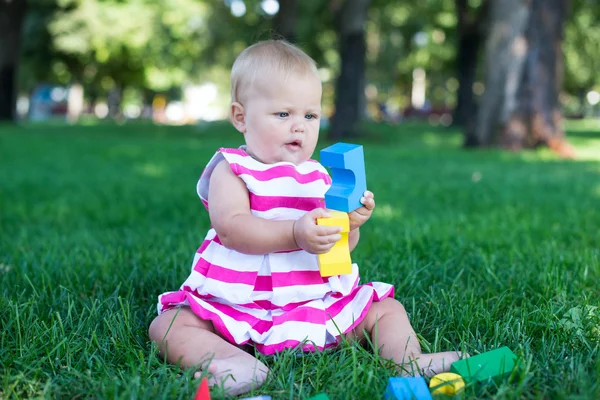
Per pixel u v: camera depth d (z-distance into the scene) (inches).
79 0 896.9
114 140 560.7
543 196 227.9
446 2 929.5
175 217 192.9
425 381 70.4
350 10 599.5
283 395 67.3
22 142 505.4
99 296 100.2
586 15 866.1
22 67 1078.4
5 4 773.3
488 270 110.5
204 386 62.2
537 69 441.7
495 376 68.0
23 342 78.4
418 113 1482.5
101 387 67.1
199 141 564.1
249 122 84.4
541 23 438.9
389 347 77.7
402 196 233.3
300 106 83.0
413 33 1061.1
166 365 74.1
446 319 89.0
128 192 246.5
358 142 573.0
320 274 78.7
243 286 80.4
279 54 84.0
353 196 74.7
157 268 114.8
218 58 1198.9
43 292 98.4
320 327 79.6
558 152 440.1
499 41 447.2
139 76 1244.5
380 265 119.5
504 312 94.8
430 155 419.2
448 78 1558.8
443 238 144.6
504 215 184.5
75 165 349.7
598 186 257.8
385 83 1546.5
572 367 70.1
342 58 608.7
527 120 449.7
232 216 79.7
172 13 932.0
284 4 640.4
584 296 98.0
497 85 454.6
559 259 123.0
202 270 83.7
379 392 66.6
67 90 1710.1
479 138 470.3
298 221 74.9
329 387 68.2
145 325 89.2
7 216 193.0
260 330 79.6
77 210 205.6
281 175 82.8
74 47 923.4
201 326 79.9
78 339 80.8
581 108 1827.0
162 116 1859.0
